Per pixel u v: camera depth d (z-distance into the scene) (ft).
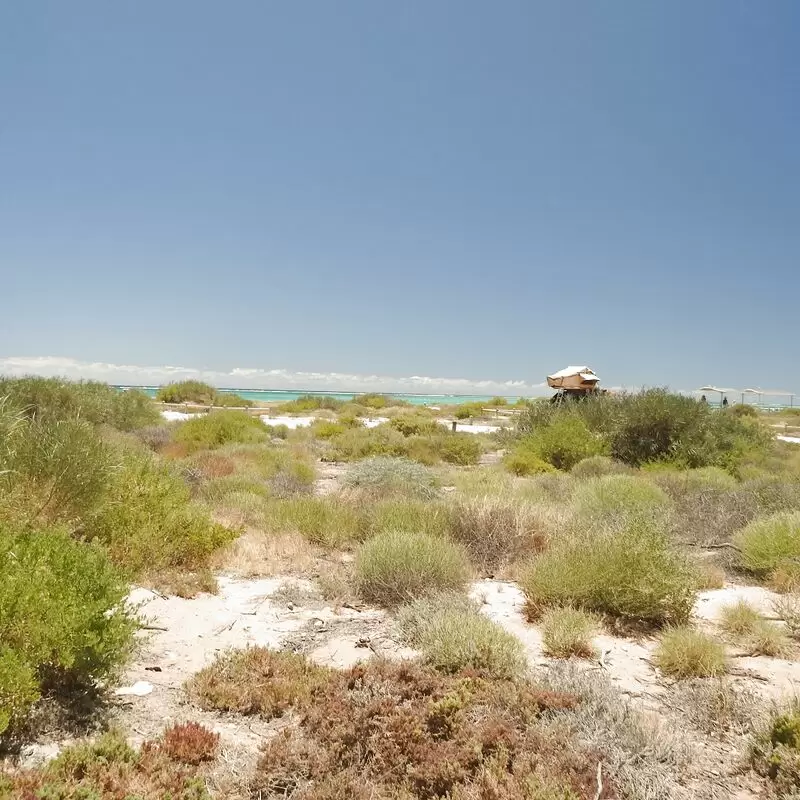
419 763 11.71
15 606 12.99
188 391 168.96
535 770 11.33
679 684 16.31
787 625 20.44
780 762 11.77
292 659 16.33
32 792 9.79
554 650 18.22
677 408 63.87
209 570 23.97
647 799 10.94
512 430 80.12
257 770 11.67
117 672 14.87
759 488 41.34
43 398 66.74
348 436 77.66
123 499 25.20
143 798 10.29
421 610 19.51
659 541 22.18
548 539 28.19
